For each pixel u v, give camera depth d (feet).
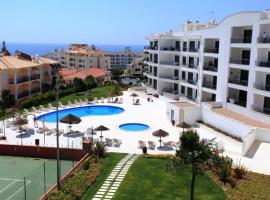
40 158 106.83
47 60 247.91
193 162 64.28
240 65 138.21
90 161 96.48
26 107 179.42
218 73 154.71
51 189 76.84
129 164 94.02
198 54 175.11
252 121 122.83
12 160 104.63
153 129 134.10
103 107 186.91
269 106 131.23
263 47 123.95
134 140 118.42
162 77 211.20
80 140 117.29
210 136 123.95
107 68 513.04
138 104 190.39
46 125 140.15
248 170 88.58
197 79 180.45
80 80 250.16
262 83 130.62
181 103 151.33
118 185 80.79
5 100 188.24
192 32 185.26
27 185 84.38
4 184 85.20
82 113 170.60
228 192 75.77
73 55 508.12
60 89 240.32
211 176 84.94
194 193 75.61
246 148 103.04
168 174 86.74
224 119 127.54
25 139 118.21
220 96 153.69
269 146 108.68
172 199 73.05
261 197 72.84
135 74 508.53
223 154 101.91
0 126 136.36
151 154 101.55
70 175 85.76
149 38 228.63
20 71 212.84
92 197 75.10
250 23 131.23
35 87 230.68
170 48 209.26
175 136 123.85
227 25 145.69
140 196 74.79
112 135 124.57
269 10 132.16
